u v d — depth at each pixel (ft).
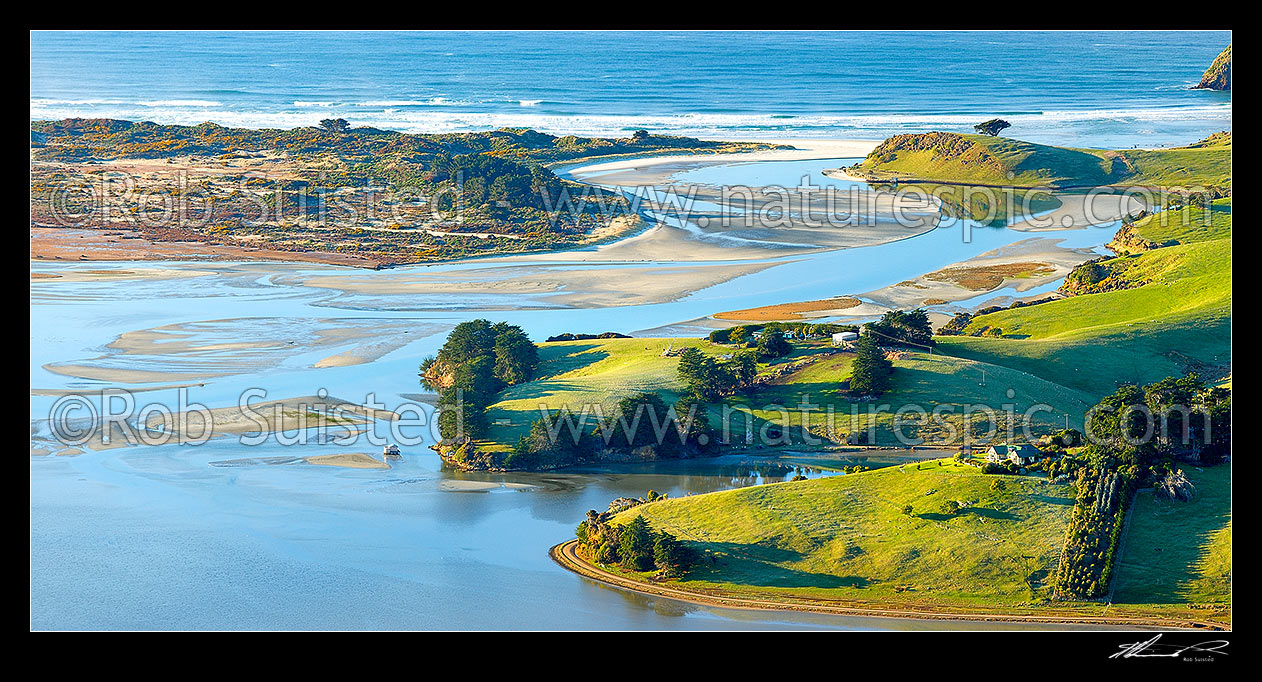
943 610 381.60
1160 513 426.10
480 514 480.23
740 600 393.29
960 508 430.20
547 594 404.57
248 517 473.67
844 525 431.02
